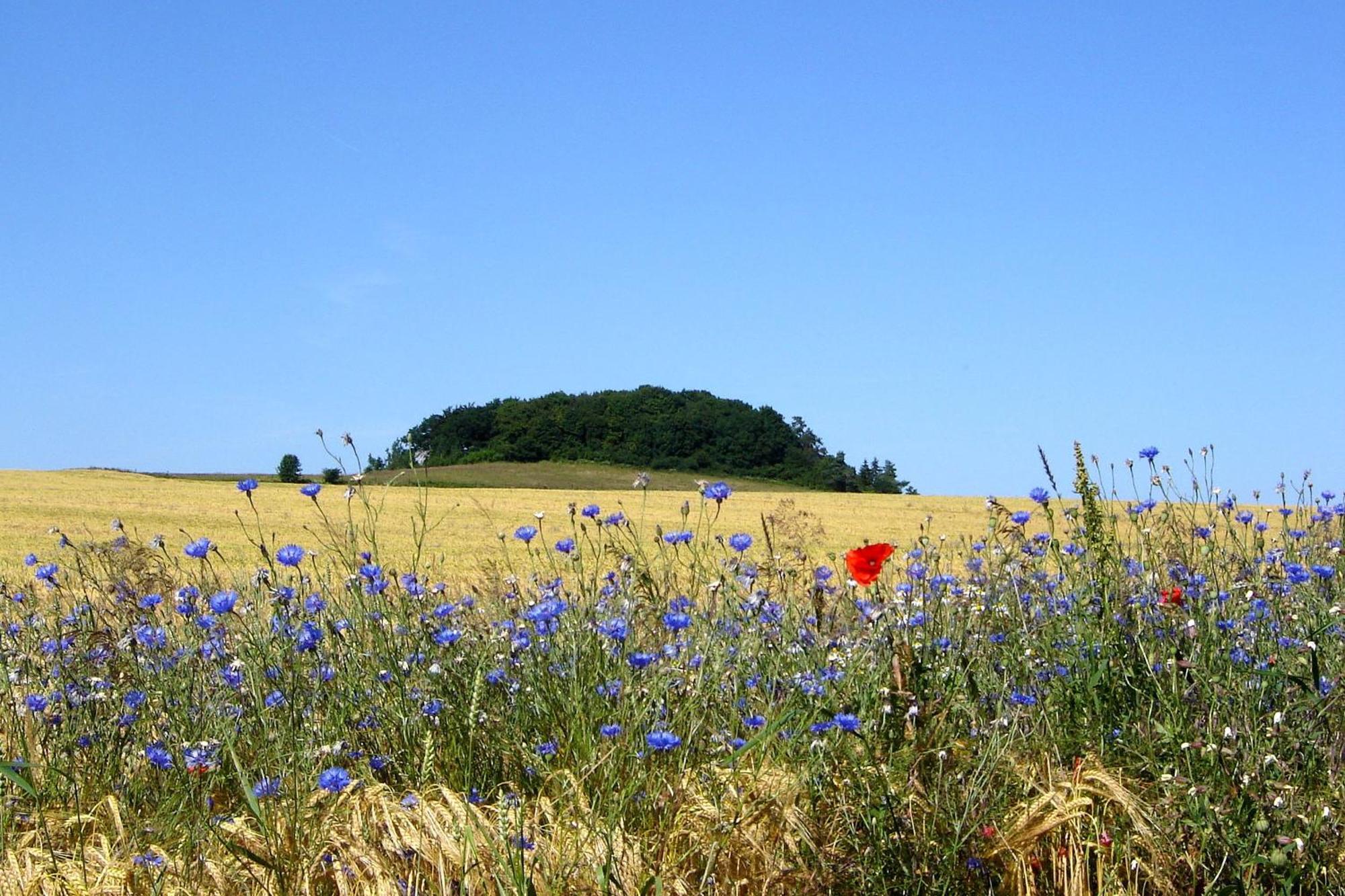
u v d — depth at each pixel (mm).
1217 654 4555
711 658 4789
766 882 3600
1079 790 3918
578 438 95625
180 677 5141
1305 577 4934
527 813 3984
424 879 3770
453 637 4992
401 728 4766
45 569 5965
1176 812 3781
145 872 3869
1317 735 4000
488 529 32438
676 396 99625
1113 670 4621
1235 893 3494
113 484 60344
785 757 4199
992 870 3662
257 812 3773
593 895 3533
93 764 4742
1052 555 5691
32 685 5258
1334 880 3477
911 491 95438
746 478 93250
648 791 3984
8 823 4148
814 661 4836
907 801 3688
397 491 55688
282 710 4805
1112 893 3662
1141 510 5832
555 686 4773
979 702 4449
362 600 5203
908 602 4914
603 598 5430
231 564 15172
